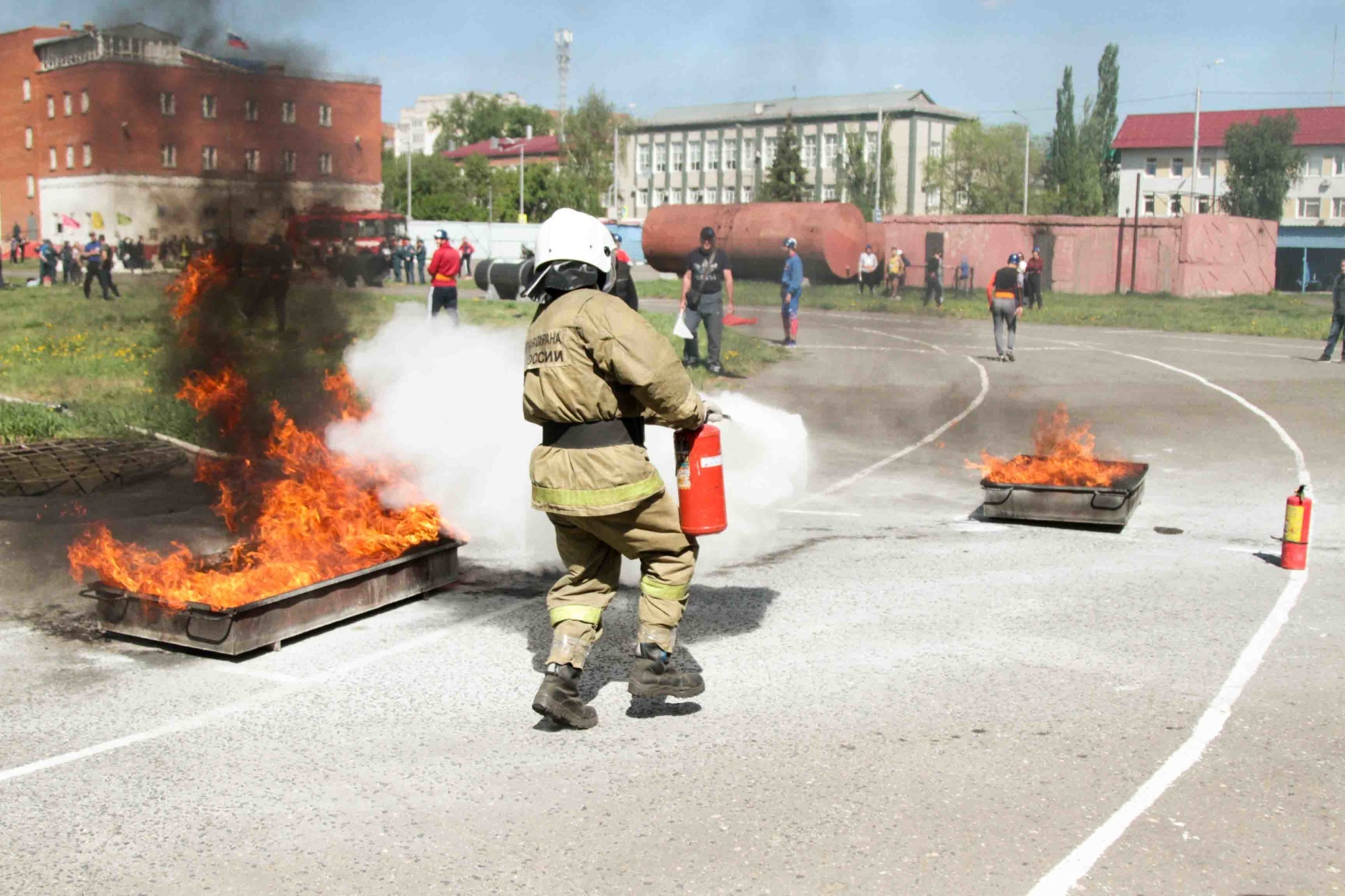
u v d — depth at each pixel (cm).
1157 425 1259
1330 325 2841
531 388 414
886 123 7125
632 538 419
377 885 317
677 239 3941
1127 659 507
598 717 443
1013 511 786
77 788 380
